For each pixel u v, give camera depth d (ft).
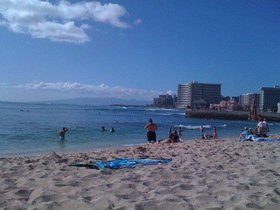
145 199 19.94
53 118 219.82
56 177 26.12
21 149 71.97
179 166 32.27
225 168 31.07
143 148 53.72
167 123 222.07
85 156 42.70
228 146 55.77
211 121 284.82
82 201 18.70
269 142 67.10
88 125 163.02
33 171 28.89
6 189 21.95
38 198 19.42
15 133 108.68
